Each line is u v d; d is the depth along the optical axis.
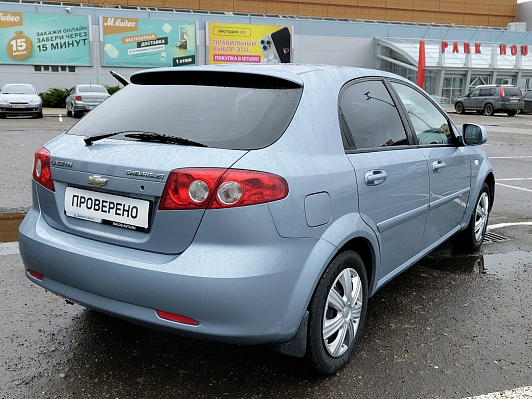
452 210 4.27
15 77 35.06
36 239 2.71
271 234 2.33
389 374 2.86
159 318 2.36
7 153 10.84
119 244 2.51
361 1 52.84
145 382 2.73
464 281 4.33
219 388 2.68
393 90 3.56
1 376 2.74
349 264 2.80
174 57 37.97
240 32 39.22
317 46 41.44
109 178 2.49
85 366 2.86
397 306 3.78
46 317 3.44
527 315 3.69
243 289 2.25
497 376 2.88
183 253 2.31
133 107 2.87
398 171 3.22
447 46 39.56
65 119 21.73
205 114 2.62
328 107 2.81
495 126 22.17
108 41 36.41
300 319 2.49
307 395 2.64
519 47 41.47
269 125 2.52
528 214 6.73
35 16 34.69
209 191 2.28
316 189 2.53
